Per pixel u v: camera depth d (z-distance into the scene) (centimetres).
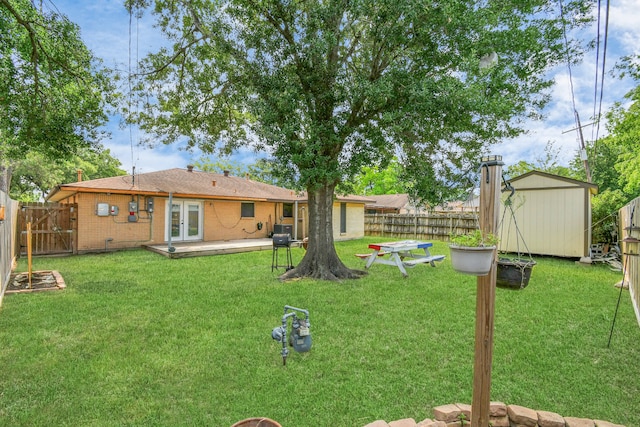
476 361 229
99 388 302
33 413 264
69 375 324
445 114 634
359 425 257
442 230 1639
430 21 590
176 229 1348
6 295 608
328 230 812
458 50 625
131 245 1228
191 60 905
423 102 600
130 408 273
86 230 1133
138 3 767
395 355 374
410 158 758
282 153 692
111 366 343
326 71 672
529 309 539
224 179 1708
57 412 267
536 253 1086
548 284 712
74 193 1203
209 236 1437
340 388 307
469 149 733
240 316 504
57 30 693
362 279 777
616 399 291
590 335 433
